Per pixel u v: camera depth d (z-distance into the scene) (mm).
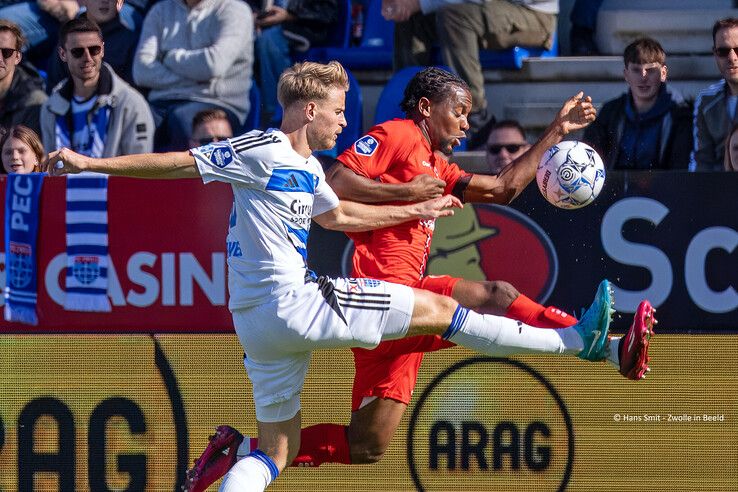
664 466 15672
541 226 15836
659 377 15688
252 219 13195
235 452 14469
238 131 25625
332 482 16047
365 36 29047
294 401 13969
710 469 15617
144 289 16328
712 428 15625
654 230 15688
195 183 16203
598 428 15766
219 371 16125
